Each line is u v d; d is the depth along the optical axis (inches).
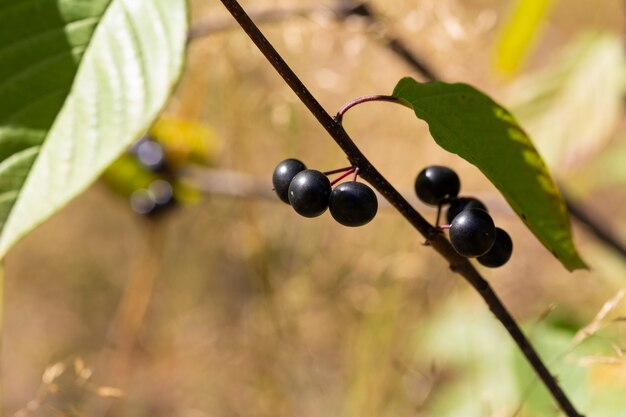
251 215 24.4
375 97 12.3
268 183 22.9
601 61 21.4
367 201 11.8
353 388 23.2
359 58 21.7
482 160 12.8
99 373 30.0
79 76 12.9
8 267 38.4
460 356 23.5
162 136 22.0
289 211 25.5
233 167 23.4
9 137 12.7
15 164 12.6
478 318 23.7
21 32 13.0
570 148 20.7
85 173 12.6
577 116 21.0
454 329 23.8
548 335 18.2
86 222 38.4
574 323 18.4
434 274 24.5
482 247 12.1
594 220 21.0
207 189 22.9
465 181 24.9
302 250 25.5
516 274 28.0
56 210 12.5
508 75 21.2
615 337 17.6
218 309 31.0
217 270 31.6
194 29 19.1
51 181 12.6
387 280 23.7
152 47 12.9
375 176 12.2
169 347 29.0
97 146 12.7
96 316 38.7
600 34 21.8
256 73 21.9
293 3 20.4
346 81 22.0
